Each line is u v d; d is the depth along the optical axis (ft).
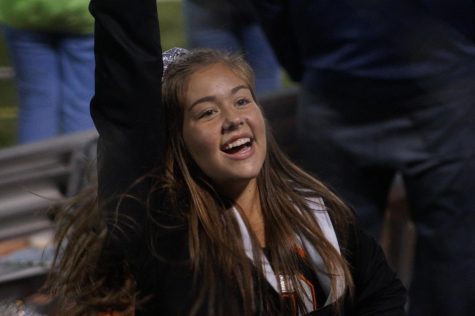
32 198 35.94
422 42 29.04
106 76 20.11
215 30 40.57
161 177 20.56
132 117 20.16
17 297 32.99
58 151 36.04
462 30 28.91
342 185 31.55
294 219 20.94
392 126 30.27
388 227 34.32
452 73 29.35
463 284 31.01
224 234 20.52
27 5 37.45
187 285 20.24
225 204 20.99
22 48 38.75
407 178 30.81
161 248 20.47
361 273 21.53
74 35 38.29
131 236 20.51
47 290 23.68
